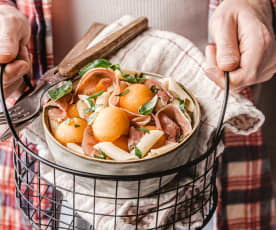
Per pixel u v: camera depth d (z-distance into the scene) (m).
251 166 0.95
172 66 0.65
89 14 0.85
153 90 0.55
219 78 0.58
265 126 1.04
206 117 0.58
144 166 0.49
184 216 0.54
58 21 0.85
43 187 0.78
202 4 0.82
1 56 0.58
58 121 0.53
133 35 0.67
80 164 0.49
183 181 0.55
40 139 0.58
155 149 0.50
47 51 0.83
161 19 0.83
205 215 0.55
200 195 0.56
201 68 0.64
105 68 0.54
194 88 0.62
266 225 1.02
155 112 0.54
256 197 0.98
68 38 0.88
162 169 0.50
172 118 0.54
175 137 0.52
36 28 0.81
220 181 0.95
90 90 0.55
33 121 0.57
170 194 0.54
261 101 1.00
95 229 0.52
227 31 0.60
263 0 0.71
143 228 0.52
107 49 0.63
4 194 0.91
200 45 0.87
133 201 0.53
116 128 0.50
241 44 0.60
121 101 0.53
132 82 0.56
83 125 0.52
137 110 0.53
